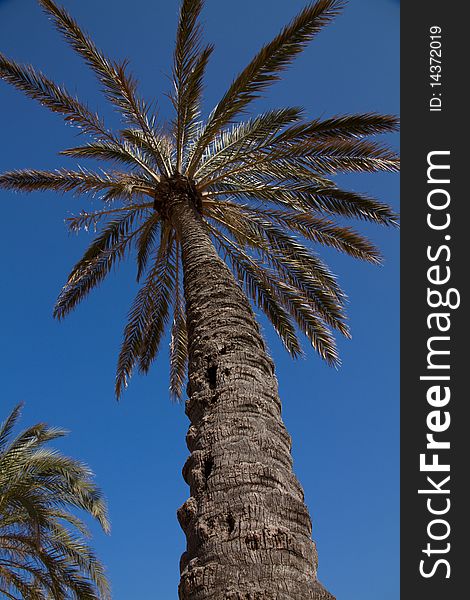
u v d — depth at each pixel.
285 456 4.75
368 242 11.62
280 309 12.55
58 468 13.87
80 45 10.82
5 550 14.38
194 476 4.64
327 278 12.09
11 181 11.79
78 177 11.88
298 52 10.34
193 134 11.98
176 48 10.68
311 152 10.90
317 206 11.71
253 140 11.39
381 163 10.84
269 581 3.59
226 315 6.60
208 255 8.16
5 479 13.89
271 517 4.06
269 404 5.28
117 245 13.09
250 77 10.44
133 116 11.47
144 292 13.29
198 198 11.45
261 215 12.09
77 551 14.07
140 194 12.35
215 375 5.72
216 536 3.98
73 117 11.30
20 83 11.02
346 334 11.87
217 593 3.56
